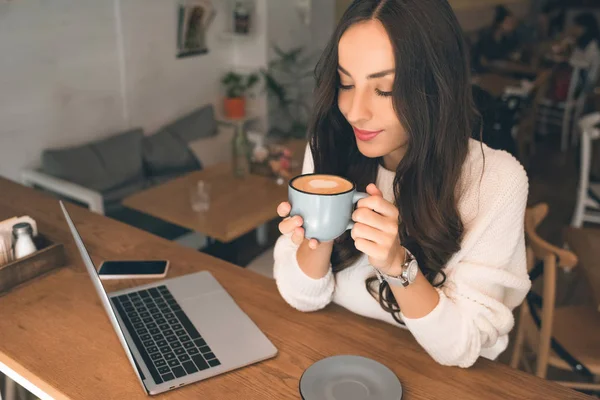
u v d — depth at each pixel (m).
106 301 0.90
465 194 1.01
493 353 1.12
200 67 4.12
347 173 1.16
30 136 3.10
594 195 3.20
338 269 1.11
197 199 2.54
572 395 0.92
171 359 0.98
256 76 4.20
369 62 0.85
